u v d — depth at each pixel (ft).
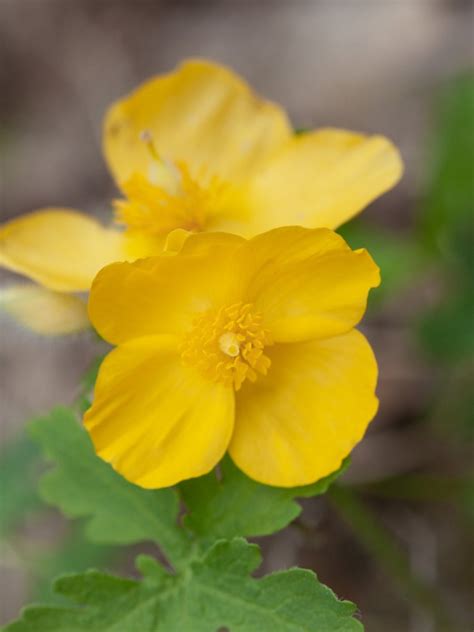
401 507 1.11
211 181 0.83
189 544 0.79
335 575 1.08
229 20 1.73
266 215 0.82
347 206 0.79
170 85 0.86
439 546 1.09
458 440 1.13
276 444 0.74
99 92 1.73
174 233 0.71
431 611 0.99
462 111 1.16
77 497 0.81
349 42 1.60
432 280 1.27
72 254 0.84
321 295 0.74
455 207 1.14
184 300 0.75
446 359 1.12
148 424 0.74
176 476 0.74
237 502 0.77
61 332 0.89
